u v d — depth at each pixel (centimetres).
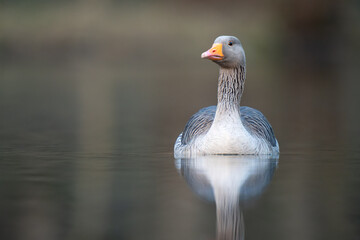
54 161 1186
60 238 681
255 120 1281
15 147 1386
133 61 4091
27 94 2822
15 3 4269
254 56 4338
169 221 741
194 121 1286
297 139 1521
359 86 3175
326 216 762
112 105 2431
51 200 852
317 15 4625
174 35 4175
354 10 4809
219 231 699
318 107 2312
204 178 991
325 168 1090
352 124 1830
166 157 1230
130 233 696
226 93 1195
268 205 815
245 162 1135
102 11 4269
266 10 4619
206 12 4462
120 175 1027
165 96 2719
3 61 4012
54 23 4138
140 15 4275
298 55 4584
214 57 1196
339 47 4678
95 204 827
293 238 676
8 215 773
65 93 2861
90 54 4075
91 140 1518
